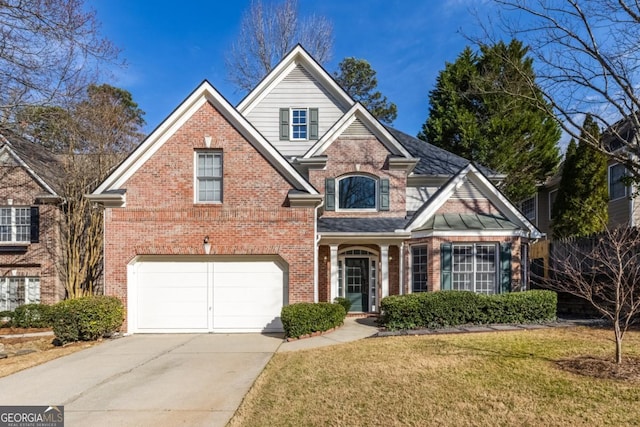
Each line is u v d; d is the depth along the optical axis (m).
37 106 15.23
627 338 10.55
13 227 20.58
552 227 20.66
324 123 19.34
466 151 27.75
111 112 22.23
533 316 13.23
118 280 13.21
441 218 15.47
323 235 15.62
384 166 17.61
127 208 13.36
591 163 19.02
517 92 17.58
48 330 17.12
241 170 13.65
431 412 5.96
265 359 9.74
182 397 7.12
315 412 6.10
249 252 13.45
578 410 5.94
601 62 14.07
